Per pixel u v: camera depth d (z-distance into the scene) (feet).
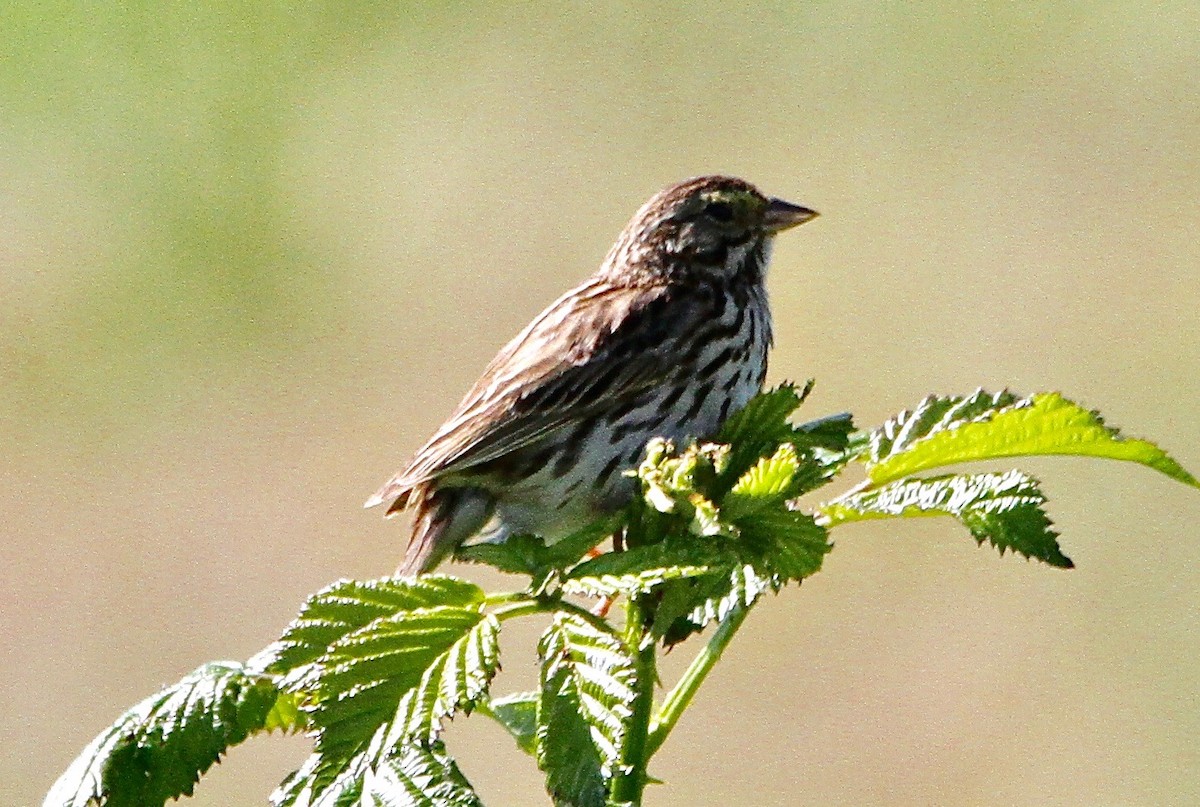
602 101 61.67
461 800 14.21
